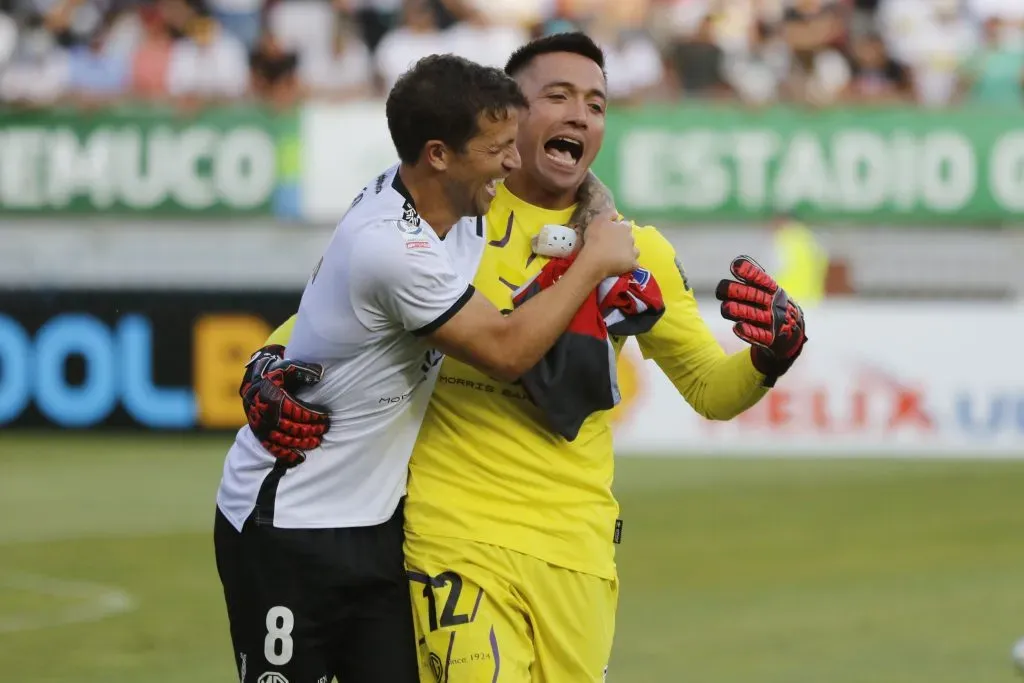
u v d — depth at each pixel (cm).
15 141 4919
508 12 5506
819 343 4300
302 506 1222
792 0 5506
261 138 4928
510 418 1243
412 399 1235
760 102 5050
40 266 4984
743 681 2042
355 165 4931
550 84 1251
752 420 4309
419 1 5453
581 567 1244
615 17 5475
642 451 4331
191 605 2545
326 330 1196
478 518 1234
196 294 4362
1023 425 4291
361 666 1255
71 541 3083
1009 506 3512
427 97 1173
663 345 1336
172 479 3800
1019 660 1532
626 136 4950
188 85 5262
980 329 4291
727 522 3319
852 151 4966
